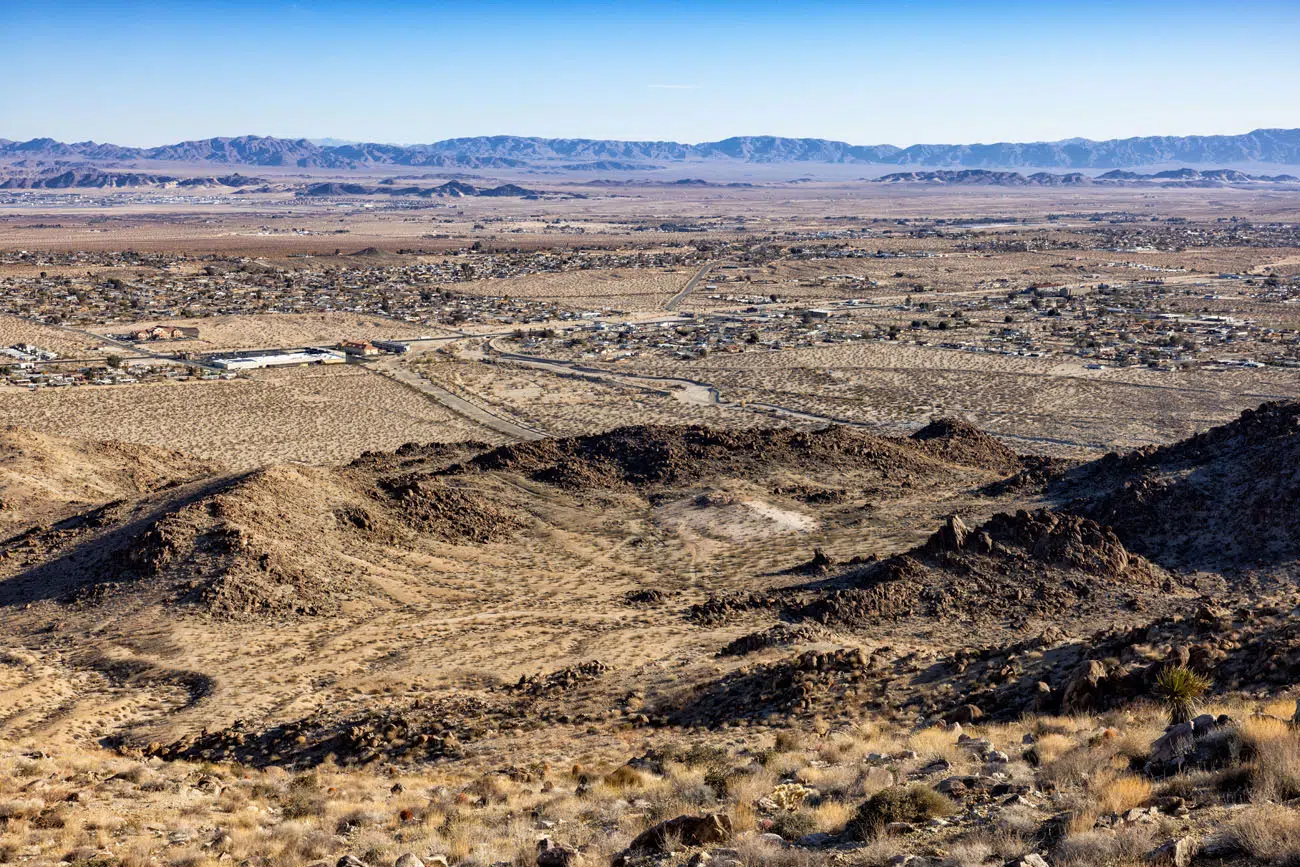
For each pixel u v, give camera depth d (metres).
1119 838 16.55
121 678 56.28
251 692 53.16
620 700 47.94
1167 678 32.28
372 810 30.44
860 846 19.27
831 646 53.06
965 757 27.16
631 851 21.03
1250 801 18.16
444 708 49.00
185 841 27.22
